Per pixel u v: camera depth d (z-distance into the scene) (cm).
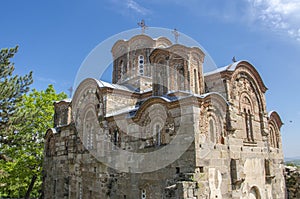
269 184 2109
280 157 2428
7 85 1925
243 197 1777
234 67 1988
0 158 2342
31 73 2078
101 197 1914
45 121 3148
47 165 2691
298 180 2380
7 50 1991
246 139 1961
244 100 2056
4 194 3578
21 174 2955
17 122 1997
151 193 1614
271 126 2464
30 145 2983
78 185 2194
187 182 1372
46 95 3300
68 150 2388
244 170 1848
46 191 2619
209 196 1480
